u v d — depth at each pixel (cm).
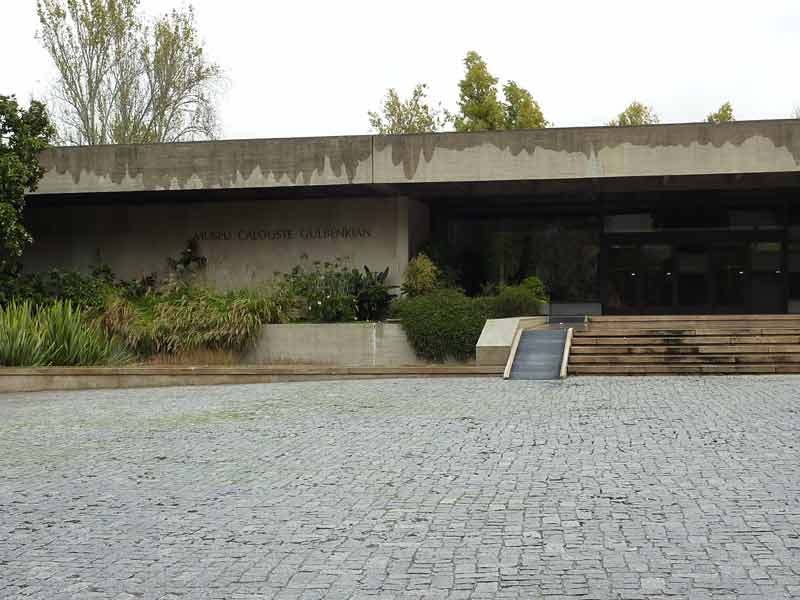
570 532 659
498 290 2689
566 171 2427
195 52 3756
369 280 2614
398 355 2323
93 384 1934
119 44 3609
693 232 2847
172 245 2908
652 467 870
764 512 695
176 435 1177
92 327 2306
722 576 552
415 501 771
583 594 531
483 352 1889
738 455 912
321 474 896
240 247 2861
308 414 1327
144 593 564
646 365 1820
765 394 1391
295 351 2372
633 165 2398
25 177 2353
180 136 3791
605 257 2894
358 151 2502
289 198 2814
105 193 2644
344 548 643
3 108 2367
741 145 2353
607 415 1211
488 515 715
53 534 712
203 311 2380
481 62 4025
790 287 2797
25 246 3008
